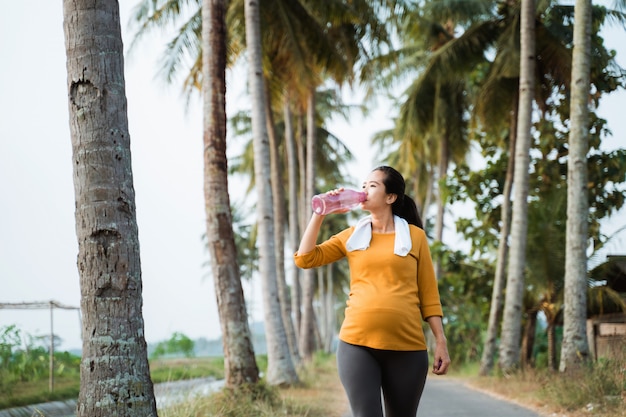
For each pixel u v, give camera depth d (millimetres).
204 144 11867
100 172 4527
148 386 4500
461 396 13711
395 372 3750
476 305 22766
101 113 4578
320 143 35156
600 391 10117
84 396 4402
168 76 19203
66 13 4672
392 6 20531
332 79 22641
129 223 4570
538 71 19969
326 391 14852
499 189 21406
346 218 49188
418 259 3879
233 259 11672
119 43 4723
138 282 4566
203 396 9625
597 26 18328
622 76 18188
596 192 18891
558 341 23141
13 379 15430
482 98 20266
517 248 17047
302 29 20188
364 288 3805
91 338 4434
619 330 17031
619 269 17391
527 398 12172
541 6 18734
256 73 15555
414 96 22859
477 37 20719
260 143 15469
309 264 3920
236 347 11398
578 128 13078
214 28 12062
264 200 15430
